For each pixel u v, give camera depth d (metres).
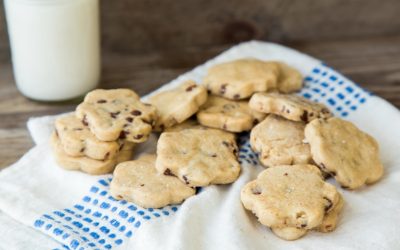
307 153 0.60
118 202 0.57
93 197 0.58
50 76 0.69
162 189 0.57
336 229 0.56
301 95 0.69
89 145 0.60
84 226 0.56
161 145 0.59
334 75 0.70
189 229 0.54
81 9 0.68
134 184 0.57
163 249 0.53
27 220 0.56
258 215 0.55
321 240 0.55
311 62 0.72
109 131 0.59
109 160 0.60
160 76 0.76
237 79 0.66
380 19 0.83
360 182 0.58
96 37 0.71
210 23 0.81
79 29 0.68
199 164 0.58
